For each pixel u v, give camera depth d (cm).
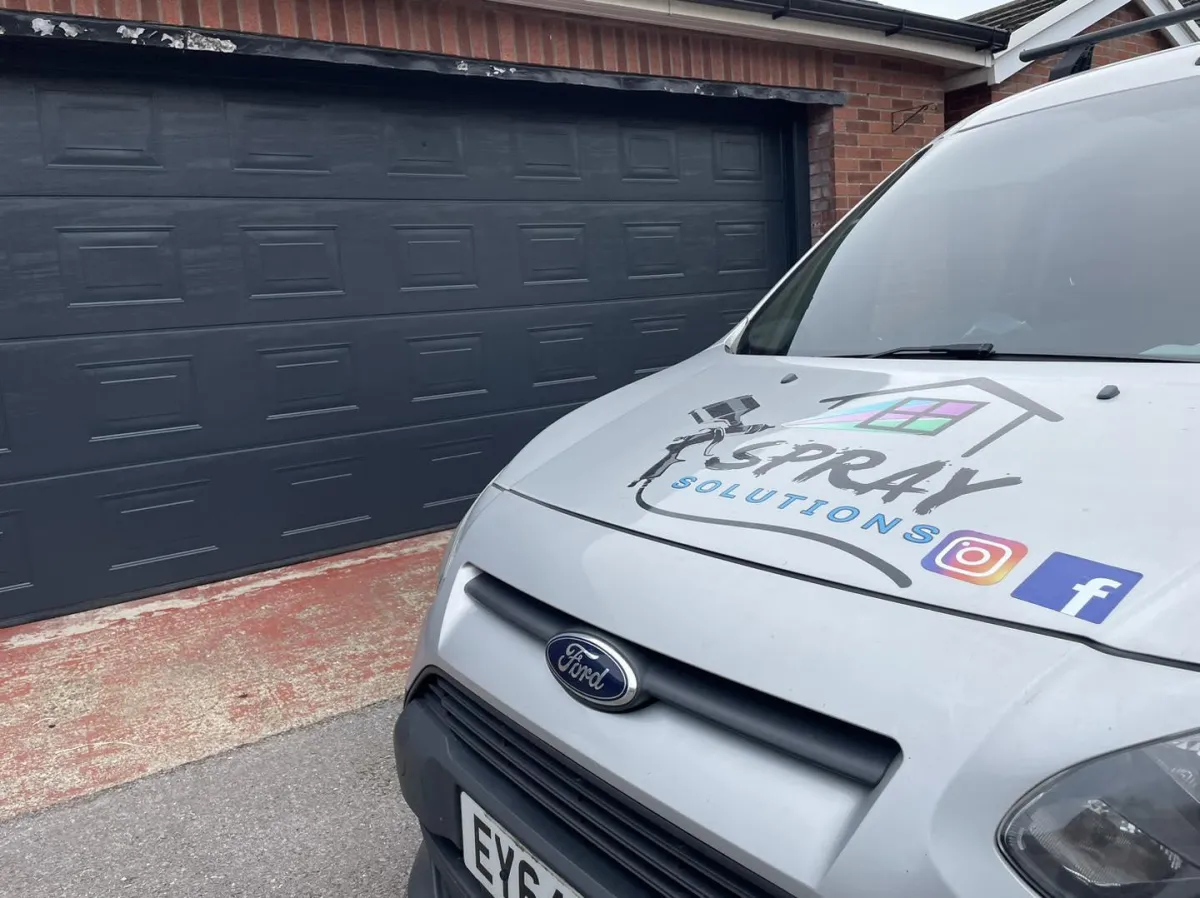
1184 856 87
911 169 254
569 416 221
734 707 118
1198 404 131
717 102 584
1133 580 103
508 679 150
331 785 283
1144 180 191
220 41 403
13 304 395
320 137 456
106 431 420
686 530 143
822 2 536
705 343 600
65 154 398
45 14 368
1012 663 101
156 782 288
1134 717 92
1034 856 92
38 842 260
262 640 387
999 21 706
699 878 118
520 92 509
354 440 484
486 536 175
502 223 515
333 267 468
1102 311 175
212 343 441
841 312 223
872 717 104
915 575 116
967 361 179
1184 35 752
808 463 148
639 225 564
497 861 148
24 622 411
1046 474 125
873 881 98
